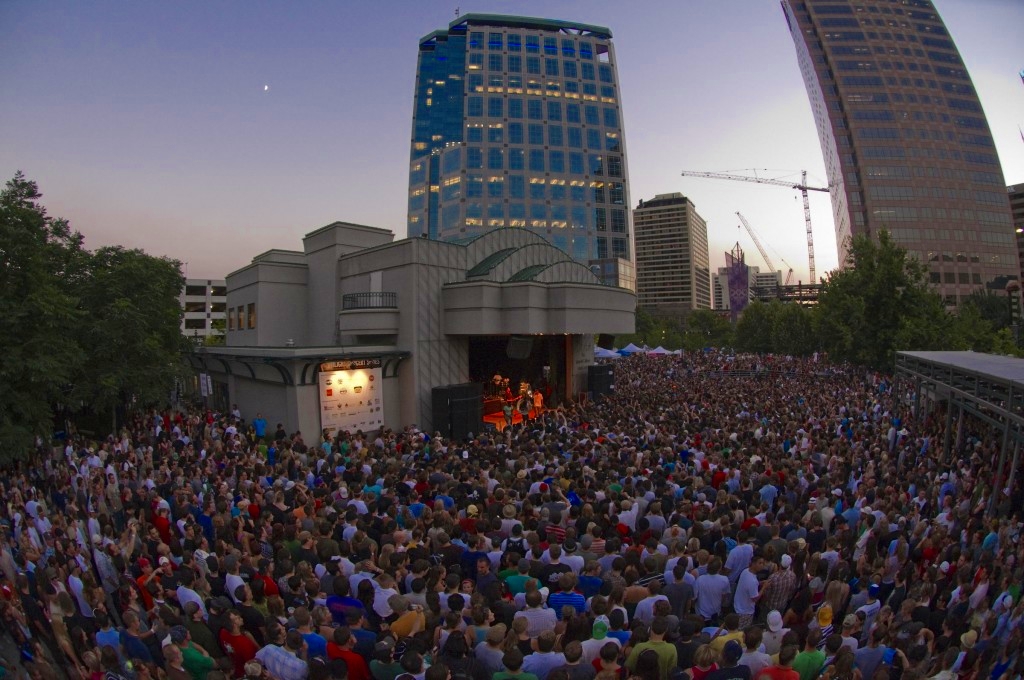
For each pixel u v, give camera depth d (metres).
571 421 22.19
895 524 9.72
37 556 8.66
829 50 141.12
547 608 6.48
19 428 15.82
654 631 5.48
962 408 15.97
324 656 5.72
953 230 131.00
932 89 138.25
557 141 142.25
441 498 10.43
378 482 12.18
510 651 5.12
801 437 16.64
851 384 38.12
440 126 161.75
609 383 33.91
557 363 33.28
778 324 73.38
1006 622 6.53
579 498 10.85
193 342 29.88
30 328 16.98
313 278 31.80
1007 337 43.66
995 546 8.78
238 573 7.79
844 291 47.28
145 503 11.53
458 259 27.02
